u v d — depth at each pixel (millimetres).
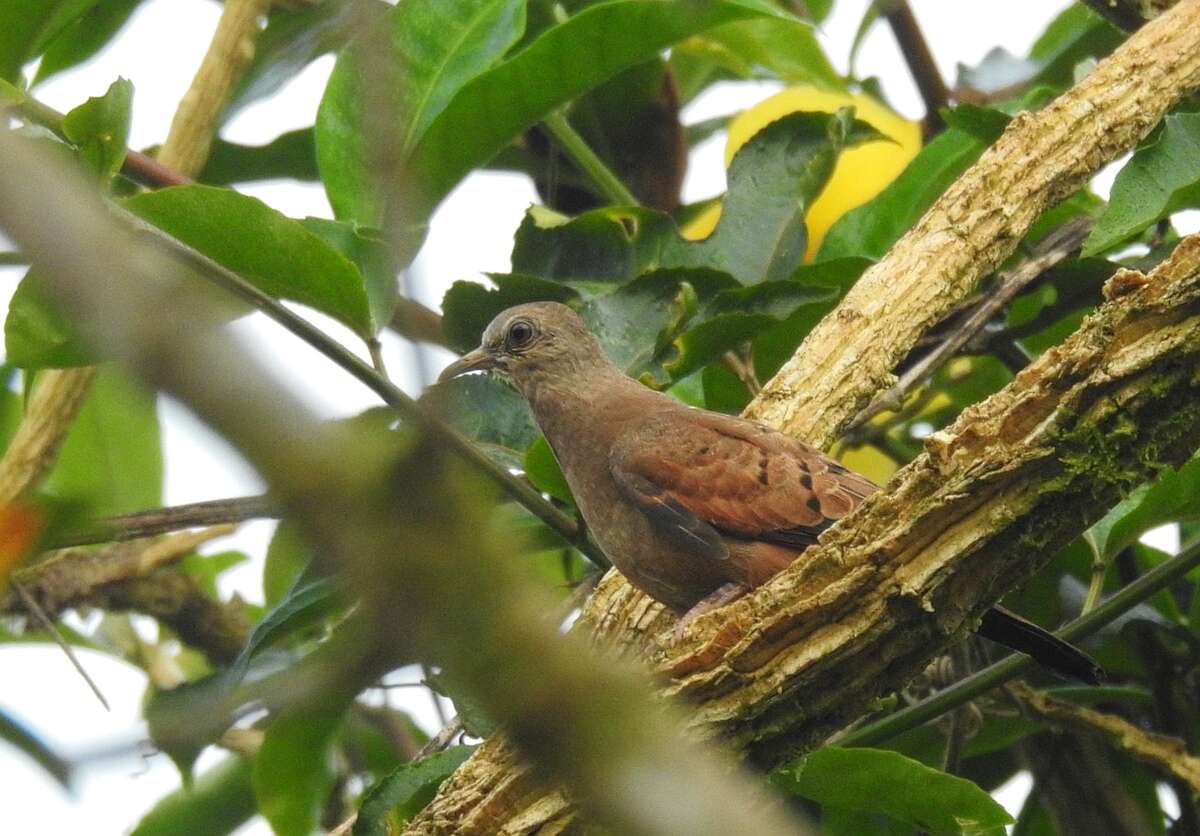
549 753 2533
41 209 2291
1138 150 9312
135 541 12180
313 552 2465
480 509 2578
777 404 10219
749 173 11203
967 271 9570
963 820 8648
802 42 12898
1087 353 6879
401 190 3000
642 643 10289
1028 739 11320
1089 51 12750
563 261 11320
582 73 10406
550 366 11250
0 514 3434
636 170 12828
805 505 10094
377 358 9008
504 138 10594
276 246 8844
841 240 11391
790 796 10055
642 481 10445
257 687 3941
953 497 7027
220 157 12414
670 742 2605
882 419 12055
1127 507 10039
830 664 7242
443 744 9547
